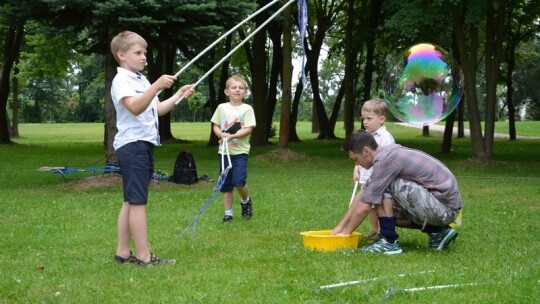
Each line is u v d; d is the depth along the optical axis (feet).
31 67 85.92
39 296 11.39
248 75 90.27
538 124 137.80
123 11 30.50
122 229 14.30
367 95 70.49
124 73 13.92
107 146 35.14
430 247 15.48
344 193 28.50
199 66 37.37
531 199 26.45
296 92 82.17
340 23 82.07
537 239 17.01
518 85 155.74
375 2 60.08
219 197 27.14
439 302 10.65
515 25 81.15
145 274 12.88
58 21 32.27
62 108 203.21
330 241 15.33
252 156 55.21
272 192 29.04
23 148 70.18
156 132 14.15
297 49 86.99
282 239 17.06
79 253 15.38
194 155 56.70
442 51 24.40
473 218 20.90
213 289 11.61
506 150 66.74
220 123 20.59
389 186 14.96
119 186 31.94
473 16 41.42
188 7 31.27
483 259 14.23
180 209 23.47
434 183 14.93
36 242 16.97
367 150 15.34
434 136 104.58
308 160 49.83
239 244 16.28
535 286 11.48
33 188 32.14
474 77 46.03
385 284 11.74
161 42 34.78
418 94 24.06
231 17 33.63
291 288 11.58
